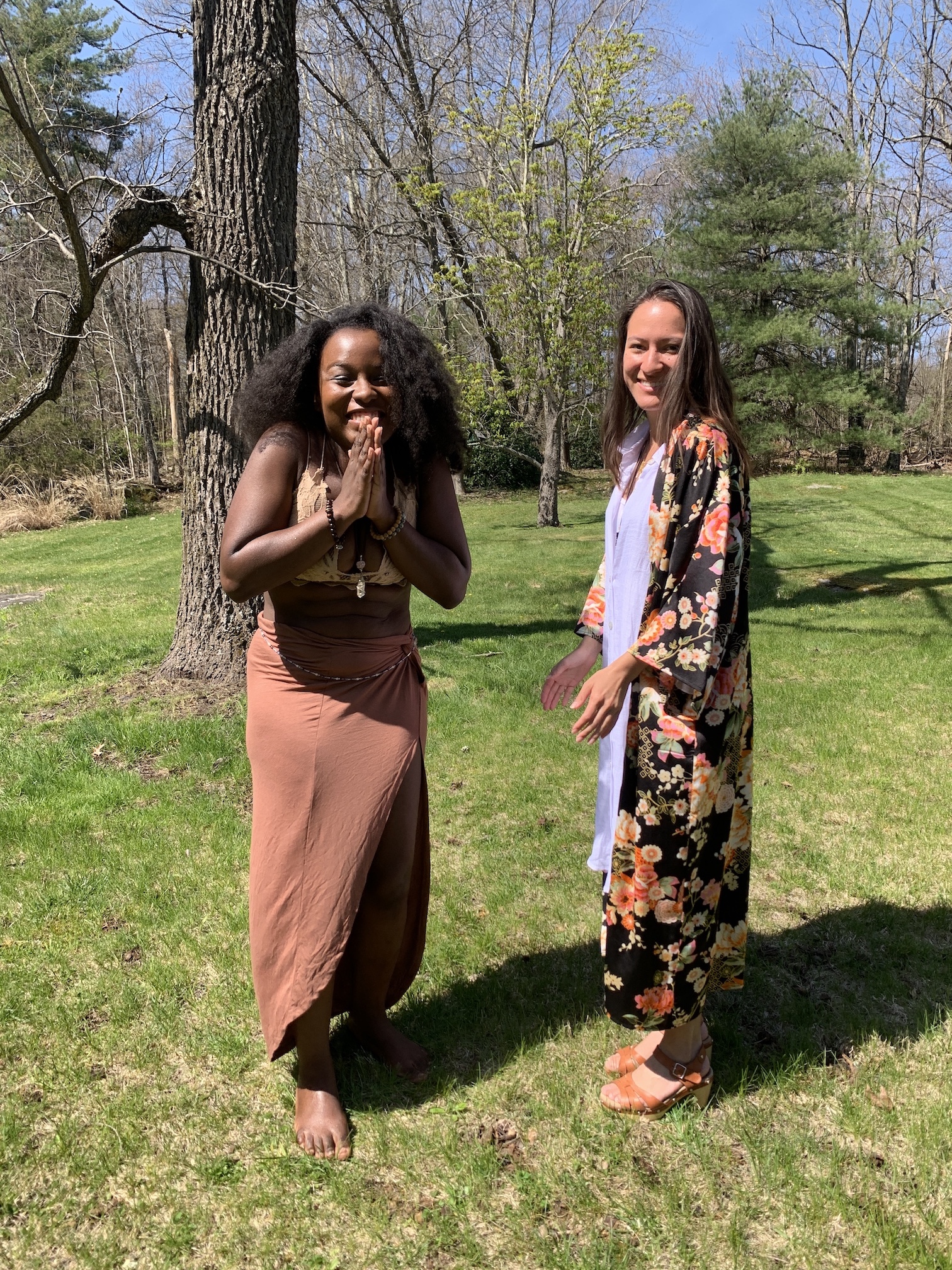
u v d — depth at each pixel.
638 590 2.12
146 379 30.52
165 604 9.90
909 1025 2.59
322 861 2.13
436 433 2.18
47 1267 1.89
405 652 2.26
